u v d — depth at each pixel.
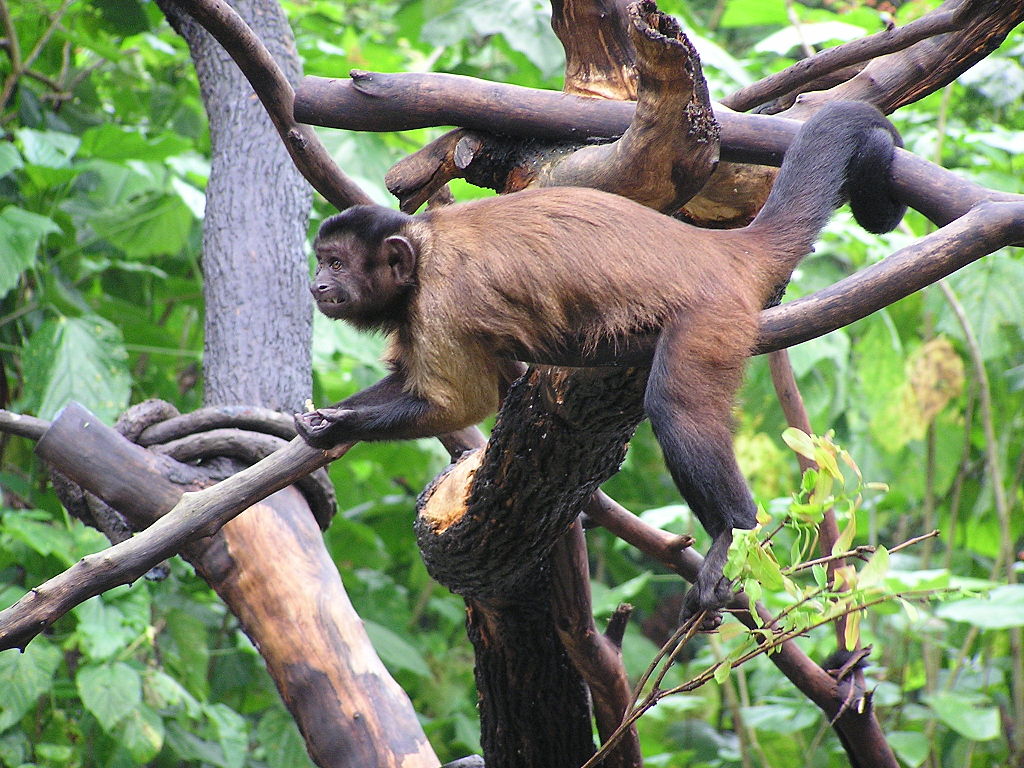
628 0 7.96
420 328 7.94
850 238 14.29
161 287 17.42
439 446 17.59
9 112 15.17
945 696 13.25
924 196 7.32
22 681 12.08
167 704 14.58
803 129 7.72
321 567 9.90
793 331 6.88
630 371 7.41
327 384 18.77
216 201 11.78
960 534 17.47
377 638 17.23
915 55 8.94
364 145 15.59
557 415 7.78
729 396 7.00
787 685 15.23
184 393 18.03
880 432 15.70
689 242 7.36
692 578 10.24
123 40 16.72
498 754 10.30
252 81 8.48
